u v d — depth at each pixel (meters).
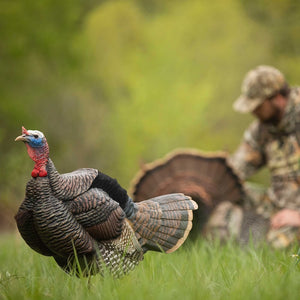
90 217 15.03
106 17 71.94
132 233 15.95
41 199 14.71
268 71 25.78
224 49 71.19
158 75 68.44
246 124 73.31
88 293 14.13
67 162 67.94
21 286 14.75
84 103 72.44
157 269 16.64
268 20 79.56
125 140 68.00
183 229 16.78
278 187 26.48
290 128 25.77
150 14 80.94
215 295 13.73
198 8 71.12
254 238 24.72
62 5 66.00
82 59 70.00
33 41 65.06
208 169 26.77
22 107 63.91
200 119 67.56
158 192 26.50
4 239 30.78
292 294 13.30
